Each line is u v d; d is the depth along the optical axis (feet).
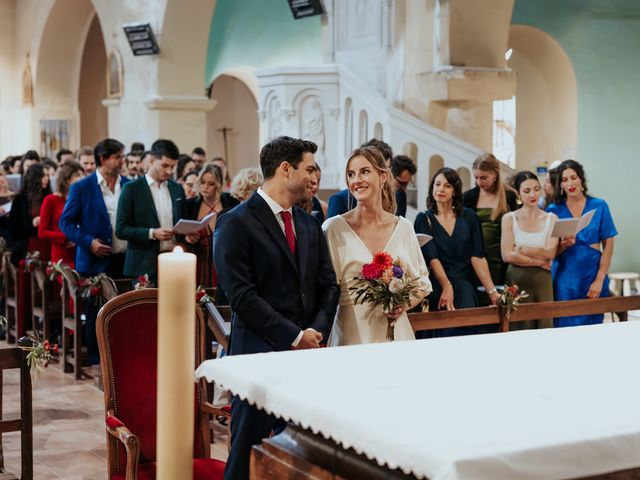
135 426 12.66
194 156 36.27
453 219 20.43
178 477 7.21
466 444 6.55
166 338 7.19
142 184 23.49
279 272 12.90
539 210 21.13
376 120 32.55
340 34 37.35
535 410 7.38
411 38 33.94
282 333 12.50
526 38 42.98
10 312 30.83
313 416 7.50
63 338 26.35
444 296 19.77
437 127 33.63
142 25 45.24
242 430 12.10
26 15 66.49
